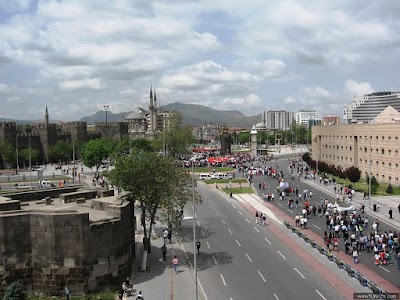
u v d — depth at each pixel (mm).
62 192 61438
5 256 42719
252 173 142750
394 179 116125
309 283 46625
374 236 61125
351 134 141500
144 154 57281
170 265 53812
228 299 42438
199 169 160375
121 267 46000
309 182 127500
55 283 42688
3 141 173750
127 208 48375
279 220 80062
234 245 62969
